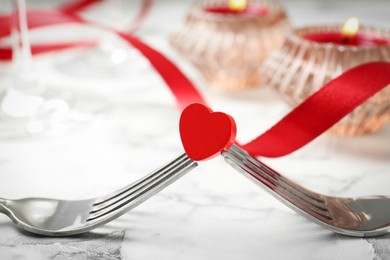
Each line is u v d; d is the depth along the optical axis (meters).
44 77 0.39
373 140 0.31
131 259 0.21
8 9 0.55
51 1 0.60
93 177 0.27
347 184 0.27
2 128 0.32
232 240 0.23
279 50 0.32
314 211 0.22
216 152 0.21
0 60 0.40
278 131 0.26
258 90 0.38
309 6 0.58
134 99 0.36
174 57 0.44
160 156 0.29
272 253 0.22
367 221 0.23
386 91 0.28
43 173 0.27
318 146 0.30
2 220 0.23
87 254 0.22
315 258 0.22
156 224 0.23
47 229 0.22
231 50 0.35
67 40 0.48
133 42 0.35
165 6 0.61
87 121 0.33
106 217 0.22
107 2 0.59
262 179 0.22
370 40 0.33
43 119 0.33
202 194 0.26
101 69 0.41
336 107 0.26
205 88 0.38
